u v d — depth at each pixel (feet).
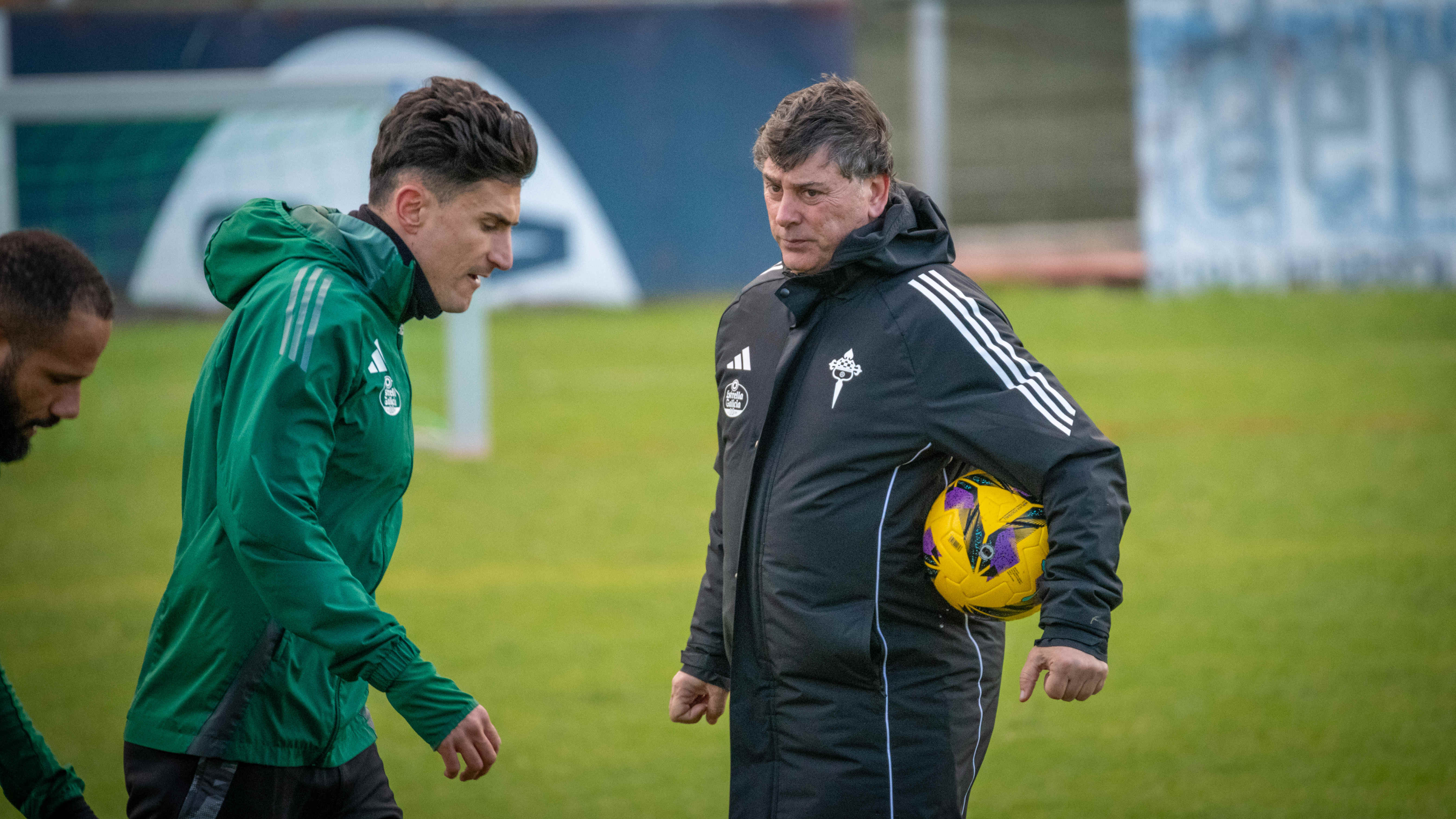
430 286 25.59
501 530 78.84
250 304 23.94
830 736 26.35
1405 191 168.14
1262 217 168.35
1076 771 45.80
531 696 53.78
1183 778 44.98
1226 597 65.41
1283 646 58.29
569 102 155.43
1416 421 103.55
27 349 20.80
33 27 143.74
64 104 89.51
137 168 144.36
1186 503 83.10
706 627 30.42
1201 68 167.53
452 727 23.03
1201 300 160.45
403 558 73.20
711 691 30.71
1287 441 98.12
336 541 24.80
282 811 25.18
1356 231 168.66
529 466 93.91
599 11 154.51
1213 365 125.70
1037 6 202.39
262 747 24.49
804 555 26.40
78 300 20.97
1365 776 44.80
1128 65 201.46
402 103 25.25
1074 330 144.05
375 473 25.18
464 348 95.50
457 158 24.52
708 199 159.63
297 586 22.36
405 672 22.77
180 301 147.84
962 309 25.70
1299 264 168.45
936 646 26.68
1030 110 203.21
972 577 25.79
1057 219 192.34
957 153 203.51
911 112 209.15
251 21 148.87
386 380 25.05
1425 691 52.65
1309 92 167.53
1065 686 24.00
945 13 205.46
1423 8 166.61
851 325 26.48
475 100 24.93
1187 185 168.35
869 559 26.09
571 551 74.69
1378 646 58.08
